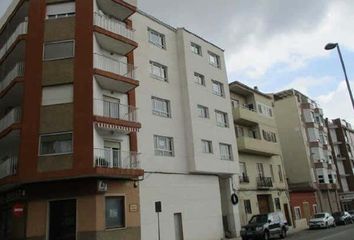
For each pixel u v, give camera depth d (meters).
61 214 19.27
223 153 30.17
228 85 33.41
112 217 20.17
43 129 19.92
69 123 19.89
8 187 20.73
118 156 21.47
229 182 30.64
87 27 21.70
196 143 27.08
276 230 26.78
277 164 40.31
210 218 27.11
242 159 34.38
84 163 19.00
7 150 23.86
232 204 29.98
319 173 49.09
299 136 49.16
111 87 22.61
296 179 48.19
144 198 22.39
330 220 38.06
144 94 24.98
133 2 25.94
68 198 19.27
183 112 27.81
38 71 20.95
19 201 20.00
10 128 20.22
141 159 23.14
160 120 25.59
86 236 18.66
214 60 32.94
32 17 22.16
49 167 19.22
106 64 22.45
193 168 26.33
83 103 20.17
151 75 26.14
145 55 26.14
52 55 21.34
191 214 25.56
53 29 21.80
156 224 22.69
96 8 23.00
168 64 27.94
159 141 25.19
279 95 52.59
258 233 25.30
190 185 26.27
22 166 19.28
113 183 20.58
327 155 52.28
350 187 62.81
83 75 20.67
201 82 30.33
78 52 21.17
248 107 38.84
